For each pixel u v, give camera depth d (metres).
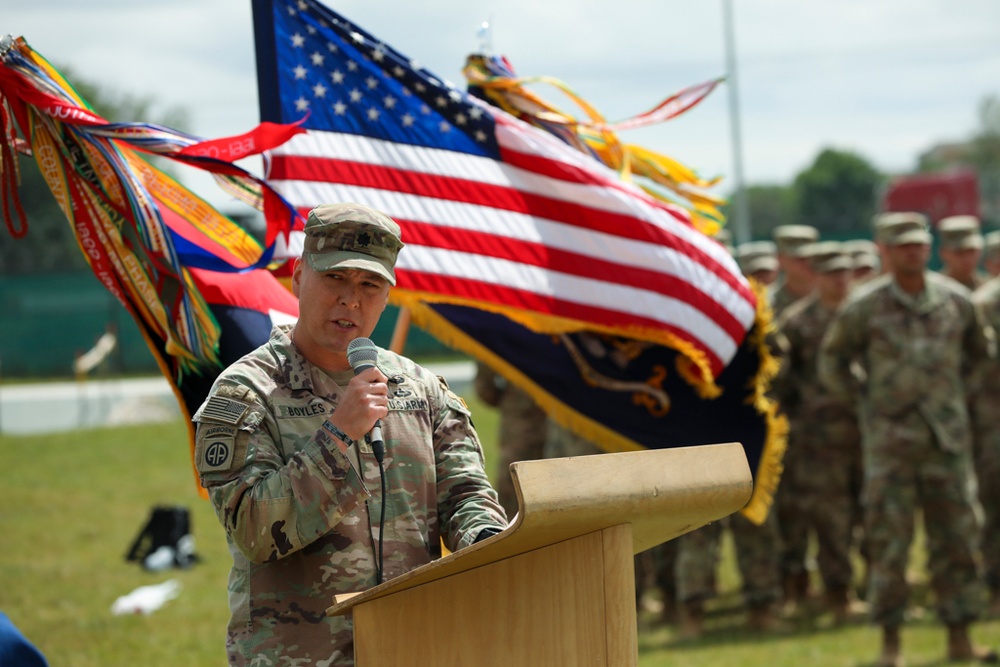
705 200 16.73
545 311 13.62
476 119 13.92
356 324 7.21
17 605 22.25
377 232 7.21
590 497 5.86
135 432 46.62
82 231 10.65
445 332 14.06
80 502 33.22
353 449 7.19
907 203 74.00
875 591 18.38
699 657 18.73
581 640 6.34
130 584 24.05
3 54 10.18
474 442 7.76
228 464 6.88
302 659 6.93
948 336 19.48
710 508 6.61
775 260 26.50
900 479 18.83
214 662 18.19
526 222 13.81
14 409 63.25
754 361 15.57
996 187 166.50
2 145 10.34
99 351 70.94
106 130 10.39
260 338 10.73
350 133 13.12
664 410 15.04
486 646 6.51
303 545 6.72
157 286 10.60
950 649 18.50
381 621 6.58
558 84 15.80
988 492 22.44
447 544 7.42
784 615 22.25
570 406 14.66
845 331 19.80
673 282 14.41
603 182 14.36
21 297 78.25
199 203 11.03
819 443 22.44
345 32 13.34
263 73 12.92
